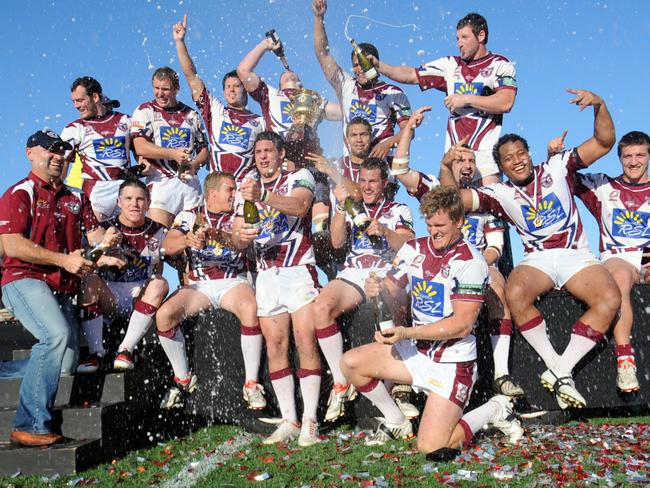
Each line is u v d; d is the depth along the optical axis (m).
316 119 5.64
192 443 4.39
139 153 5.88
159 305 4.49
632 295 4.62
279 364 4.46
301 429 4.31
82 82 5.76
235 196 4.82
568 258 4.50
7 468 3.69
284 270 4.55
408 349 4.04
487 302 4.57
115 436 4.09
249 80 6.01
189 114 6.06
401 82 5.75
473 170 4.90
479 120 5.37
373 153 5.39
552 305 4.59
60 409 3.95
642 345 4.59
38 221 4.11
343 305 4.46
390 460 3.67
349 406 4.59
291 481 3.34
